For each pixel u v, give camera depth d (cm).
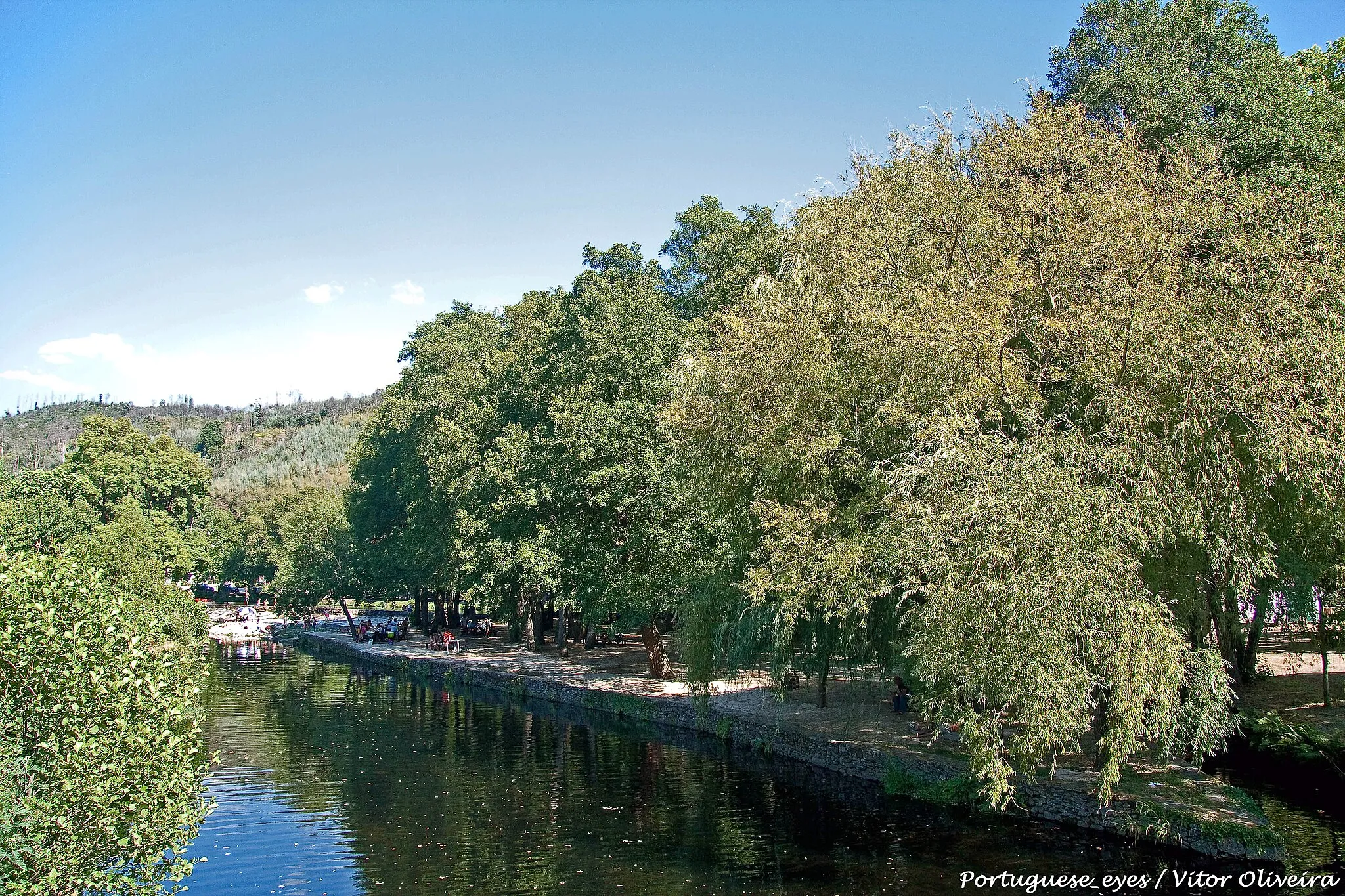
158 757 975
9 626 899
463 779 2481
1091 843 1719
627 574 3619
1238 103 2622
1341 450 1491
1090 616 1432
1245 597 1820
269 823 2039
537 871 1698
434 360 5800
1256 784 2102
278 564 9531
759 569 2034
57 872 856
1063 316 1762
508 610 5609
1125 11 3044
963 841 1788
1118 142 1952
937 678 1597
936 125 2136
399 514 7044
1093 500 1476
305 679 5078
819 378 1980
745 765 2569
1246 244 1667
